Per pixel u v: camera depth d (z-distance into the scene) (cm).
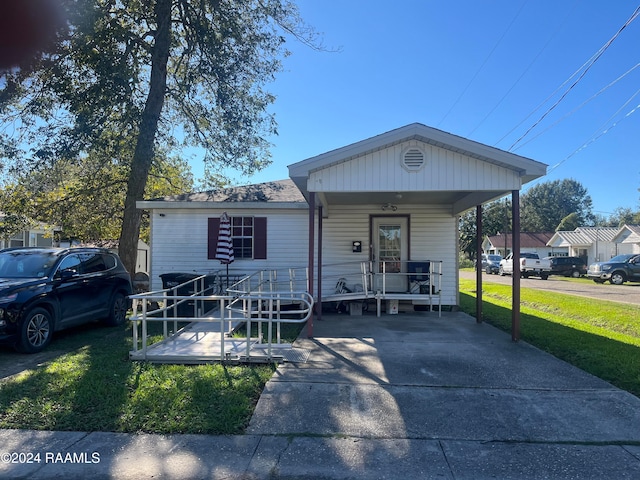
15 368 609
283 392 505
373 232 1218
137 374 557
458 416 445
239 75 1409
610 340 774
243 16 1398
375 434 408
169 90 1416
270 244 1215
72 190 1585
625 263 2428
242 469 350
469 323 973
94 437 405
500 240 5172
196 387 505
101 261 910
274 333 825
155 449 382
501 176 773
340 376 559
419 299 1098
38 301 696
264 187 1383
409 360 638
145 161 1295
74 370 573
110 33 1198
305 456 369
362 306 1114
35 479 338
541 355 670
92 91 1198
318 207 1063
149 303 1120
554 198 8075
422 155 782
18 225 1502
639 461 360
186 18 1377
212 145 1522
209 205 1197
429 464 356
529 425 425
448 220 1198
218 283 1145
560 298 1546
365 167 789
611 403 476
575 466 352
